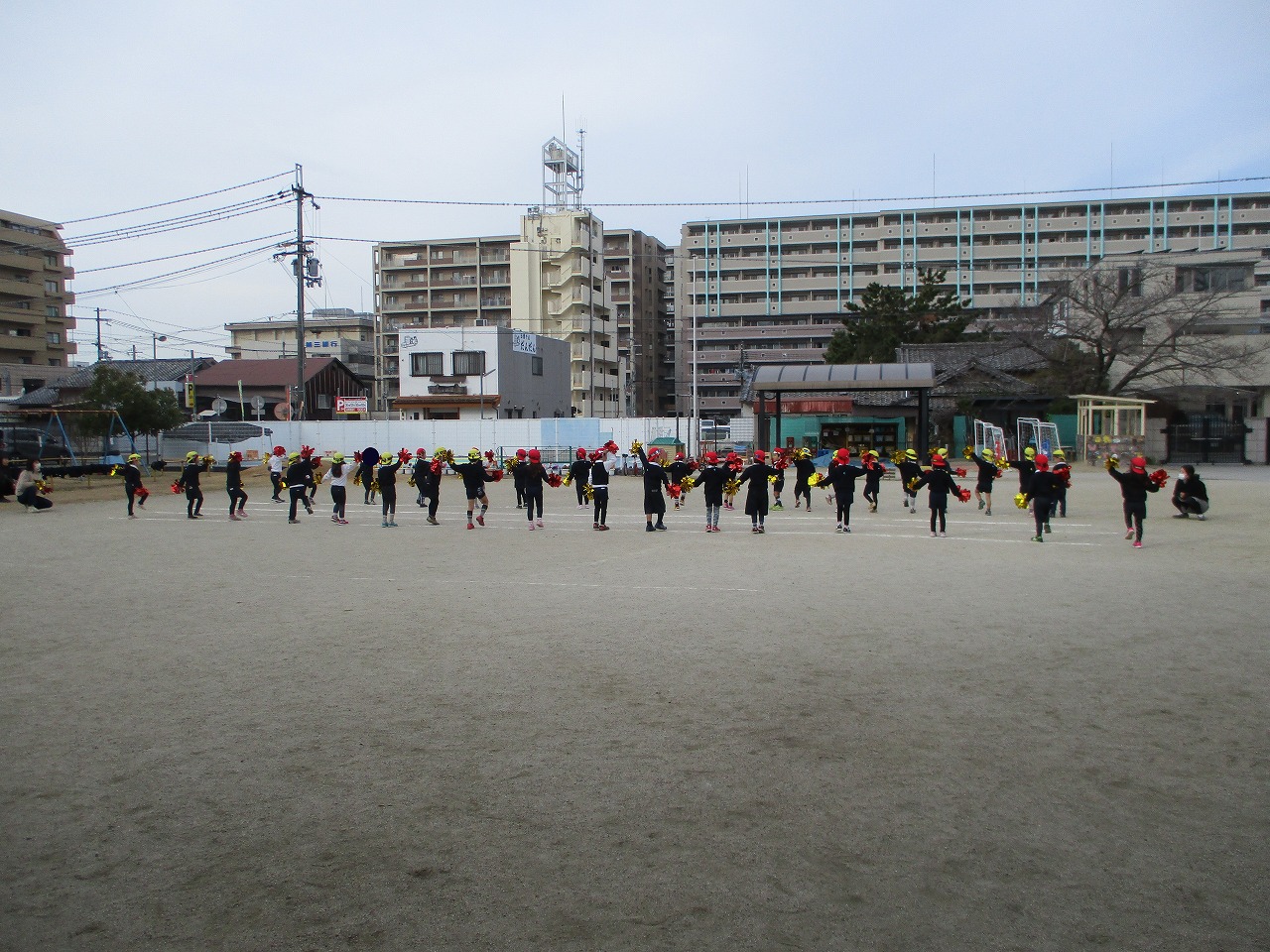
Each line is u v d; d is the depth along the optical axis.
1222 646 7.93
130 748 5.57
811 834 4.30
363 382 62.75
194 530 18.70
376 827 4.42
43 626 9.10
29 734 5.84
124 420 37.06
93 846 4.25
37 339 60.31
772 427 43.56
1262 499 22.94
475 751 5.46
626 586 11.27
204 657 7.77
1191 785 4.86
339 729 5.89
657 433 40.56
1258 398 46.62
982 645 8.00
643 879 3.89
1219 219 75.06
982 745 5.49
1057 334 44.81
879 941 3.39
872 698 6.43
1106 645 7.98
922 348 49.22
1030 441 38.62
